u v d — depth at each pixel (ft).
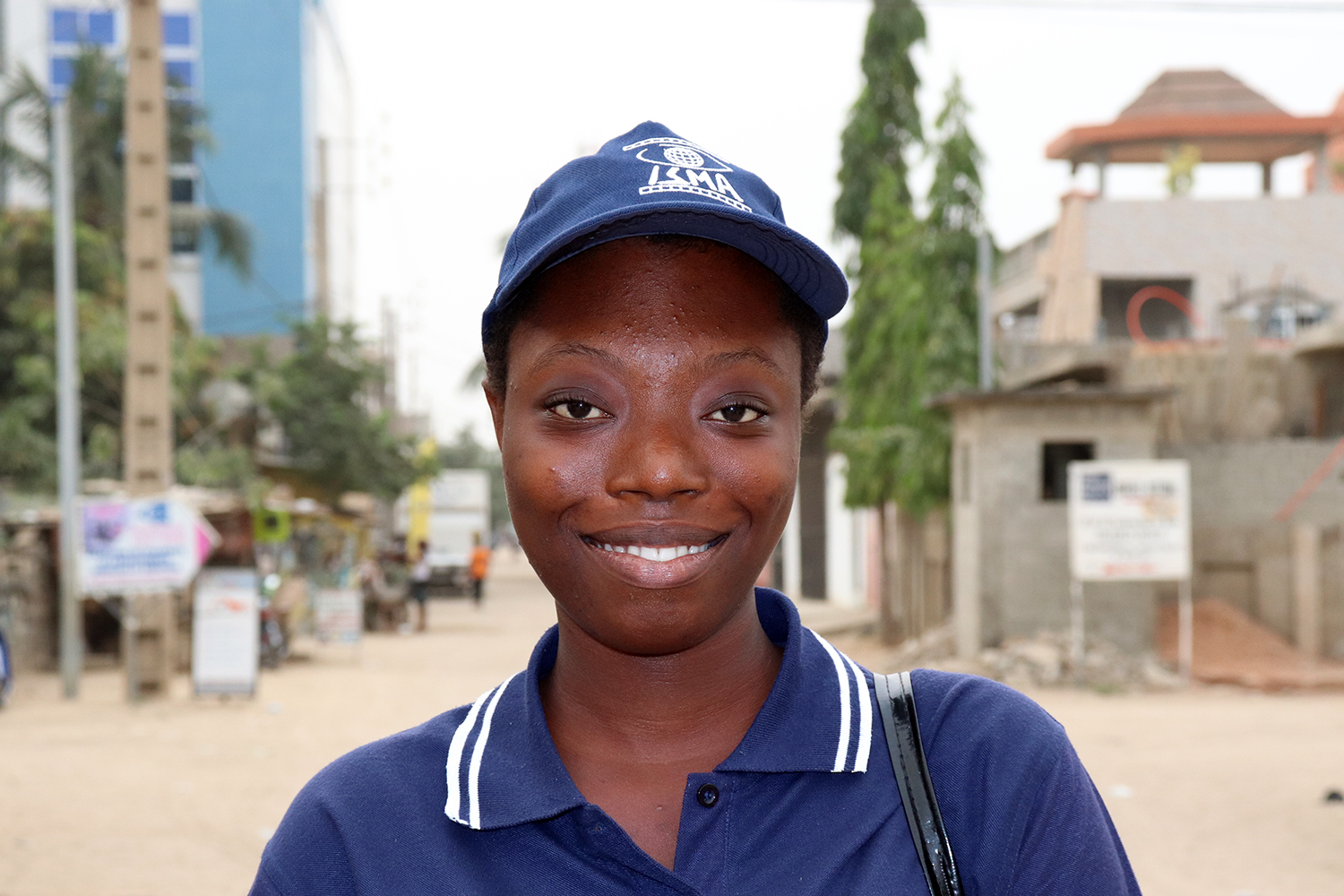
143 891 18.93
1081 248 93.20
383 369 85.81
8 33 98.58
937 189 50.65
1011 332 100.73
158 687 41.32
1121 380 50.98
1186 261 93.45
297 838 3.67
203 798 25.44
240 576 41.60
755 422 3.56
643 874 3.32
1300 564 44.55
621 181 3.46
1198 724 33.24
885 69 62.75
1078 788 3.60
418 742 3.84
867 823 3.42
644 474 3.36
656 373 3.42
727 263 3.49
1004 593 42.65
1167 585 45.47
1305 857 20.26
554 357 3.48
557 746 3.76
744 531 3.52
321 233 117.39
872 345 53.16
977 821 3.51
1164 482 40.73
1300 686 39.45
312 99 111.55
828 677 3.72
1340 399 50.44
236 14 106.93
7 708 39.47
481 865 3.45
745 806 3.42
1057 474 46.29
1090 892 3.45
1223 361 51.21
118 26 100.01
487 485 113.70
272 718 37.52
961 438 45.09
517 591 121.39
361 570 74.43
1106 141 108.37
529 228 3.57
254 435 83.66
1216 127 106.11
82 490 59.06
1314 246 93.25
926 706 3.74
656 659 3.66
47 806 24.54
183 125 81.10
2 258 64.95
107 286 68.28
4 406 63.62
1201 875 19.34
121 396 67.15
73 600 42.14
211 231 87.86
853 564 82.84
